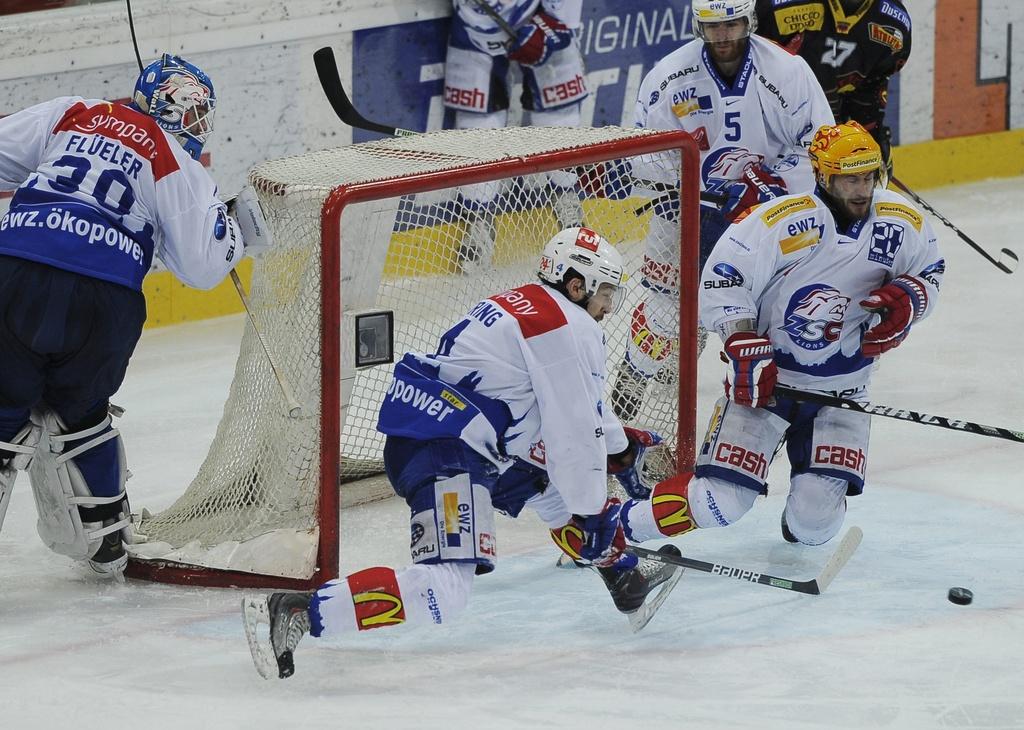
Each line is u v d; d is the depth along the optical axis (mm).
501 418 12328
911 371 21734
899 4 20188
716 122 18000
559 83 27078
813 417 14625
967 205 31734
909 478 17438
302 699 11891
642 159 16031
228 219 13797
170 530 15102
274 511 14516
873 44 20109
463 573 12180
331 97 17266
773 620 13484
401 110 26797
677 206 16109
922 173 33062
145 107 13953
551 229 16250
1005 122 34156
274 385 14641
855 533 14133
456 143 16094
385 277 15789
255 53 24703
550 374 12109
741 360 13867
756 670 12391
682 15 29938
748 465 14133
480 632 13328
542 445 12766
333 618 11875
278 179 14461
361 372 17531
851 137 13500
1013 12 33594
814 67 20156
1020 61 33938
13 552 15469
